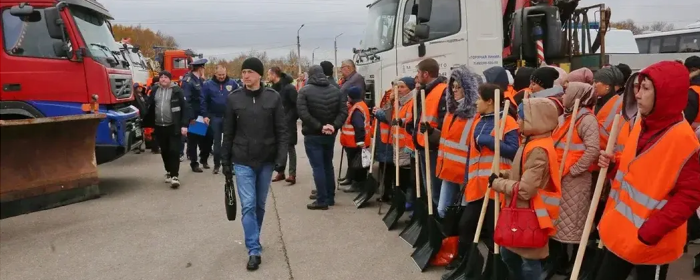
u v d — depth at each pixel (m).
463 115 4.46
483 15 7.32
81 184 7.00
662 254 2.73
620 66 5.82
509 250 3.60
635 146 2.81
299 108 6.35
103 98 7.50
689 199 2.53
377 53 8.07
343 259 4.88
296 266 4.74
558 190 3.37
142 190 7.95
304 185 8.10
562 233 4.06
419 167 5.54
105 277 4.57
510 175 3.44
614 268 2.95
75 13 7.65
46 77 7.21
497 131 3.64
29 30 7.22
